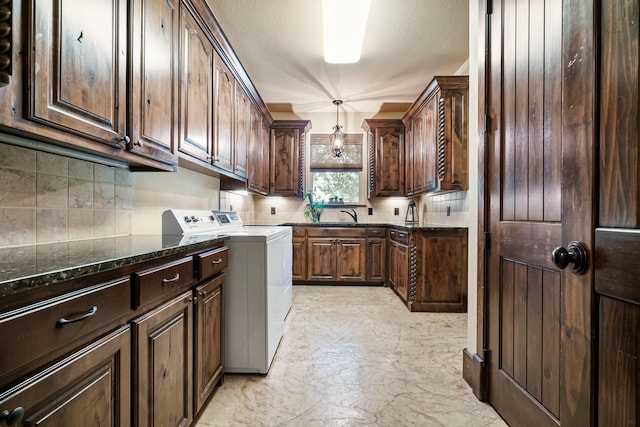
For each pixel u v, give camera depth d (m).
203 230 2.20
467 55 3.03
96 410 0.79
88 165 1.49
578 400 1.01
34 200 1.22
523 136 1.33
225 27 2.61
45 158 1.27
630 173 0.84
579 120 1.00
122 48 1.20
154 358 1.05
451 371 1.92
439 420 1.46
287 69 3.34
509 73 1.43
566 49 1.05
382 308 3.18
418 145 3.79
